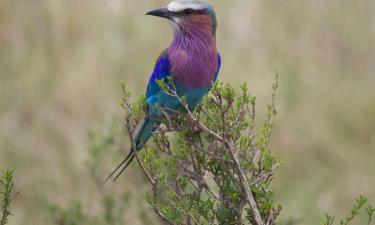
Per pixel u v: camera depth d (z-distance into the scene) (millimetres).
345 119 17266
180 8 9625
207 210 8125
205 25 9664
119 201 12602
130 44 17703
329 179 16188
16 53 17953
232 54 18031
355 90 17812
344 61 18625
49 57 17891
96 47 17734
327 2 19078
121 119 14828
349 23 18859
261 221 7816
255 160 8656
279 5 18891
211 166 8203
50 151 15891
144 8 18438
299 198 14828
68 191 14867
